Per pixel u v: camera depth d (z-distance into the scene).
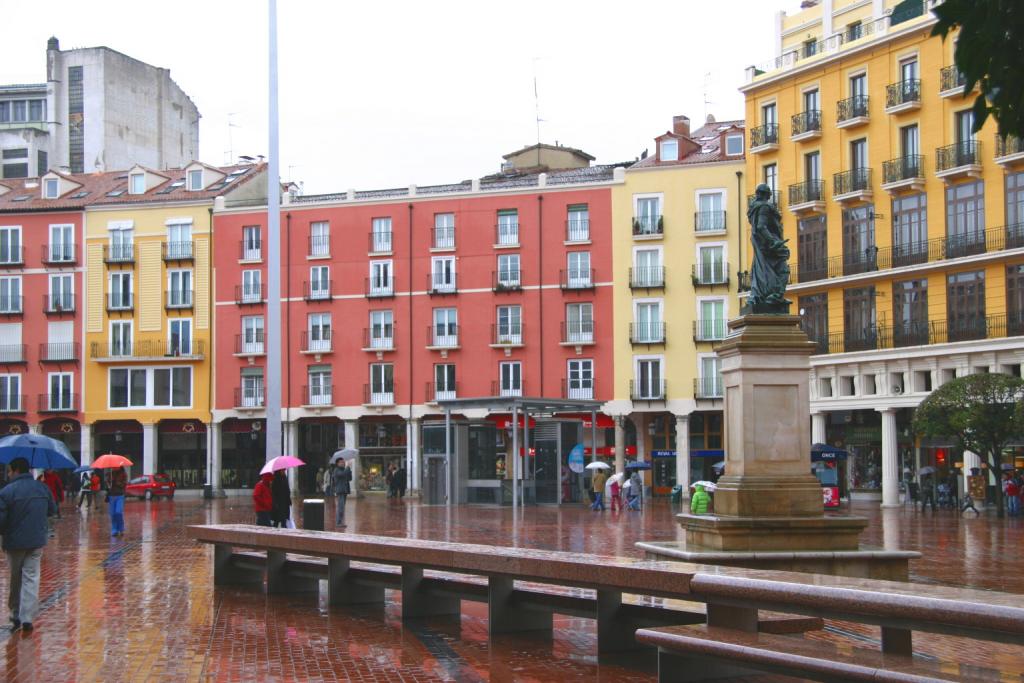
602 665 9.94
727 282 59.91
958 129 49.50
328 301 65.12
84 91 86.81
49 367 68.19
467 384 63.16
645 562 9.48
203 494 66.25
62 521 38.62
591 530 31.45
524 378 62.44
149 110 90.38
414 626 12.35
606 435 62.59
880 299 52.19
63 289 68.44
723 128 68.44
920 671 6.42
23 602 12.45
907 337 50.75
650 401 60.75
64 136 87.00
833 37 55.34
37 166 86.31
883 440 51.28
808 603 7.23
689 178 60.94
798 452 15.41
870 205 52.84
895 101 51.34
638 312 61.44
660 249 61.22
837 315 53.94
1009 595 6.72
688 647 7.58
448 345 63.34
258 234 66.75
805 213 55.62
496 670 9.79
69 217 68.56
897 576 14.65
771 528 14.84
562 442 49.06
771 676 8.73
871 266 52.25
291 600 14.86
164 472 68.06
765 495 15.16
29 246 68.81
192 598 15.20
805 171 55.91
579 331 62.09
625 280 61.53
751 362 15.45
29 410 68.06
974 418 38.78
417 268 64.19
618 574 9.07
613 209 61.97
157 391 67.38
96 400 67.62
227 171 73.75
